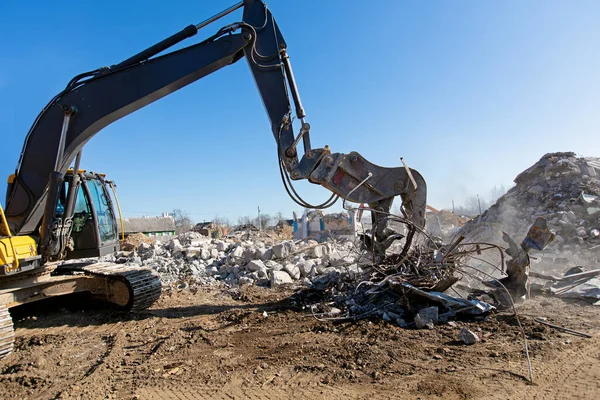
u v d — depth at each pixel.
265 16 6.65
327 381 3.91
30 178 6.18
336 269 10.31
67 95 6.28
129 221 52.56
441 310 5.82
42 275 6.97
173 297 8.87
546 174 15.91
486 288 7.01
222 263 12.00
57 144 6.19
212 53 6.34
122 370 4.61
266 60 6.60
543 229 6.28
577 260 10.34
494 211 16.23
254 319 6.48
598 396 3.31
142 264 12.06
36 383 4.38
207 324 6.39
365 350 4.63
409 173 6.11
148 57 6.37
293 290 8.84
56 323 6.98
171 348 5.30
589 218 12.76
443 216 23.61
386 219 6.32
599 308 5.95
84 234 7.32
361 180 6.29
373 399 3.47
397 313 5.97
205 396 3.81
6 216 6.14
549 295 6.77
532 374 3.77
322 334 5.44
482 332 5.10
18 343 5.87
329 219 31.50
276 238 31.34
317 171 6.30
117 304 7.58
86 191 7.36
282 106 6.54
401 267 6.79
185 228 55.09
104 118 6.25
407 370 4.02
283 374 4.19
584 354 4.21
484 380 3.70
